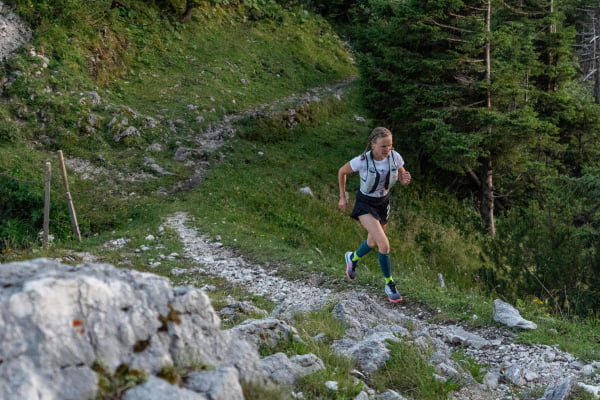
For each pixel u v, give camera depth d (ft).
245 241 43.37
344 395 12.76
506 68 66.69
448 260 56.39
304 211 60.44
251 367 10.74
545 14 84.74
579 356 20.27
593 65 130.41
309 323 20.54
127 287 9.73
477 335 22.89
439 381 15.80
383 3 71.05
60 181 56.34
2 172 53.42
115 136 66.23
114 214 52.54
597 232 34.78
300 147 79.92
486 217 71.20
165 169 63.00
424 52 71.31
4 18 71.20
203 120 76.23
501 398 16.87
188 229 47.32
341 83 109.19
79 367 8.36
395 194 71.10
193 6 103.24
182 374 9.43
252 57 103.55
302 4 132.36
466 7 67.00
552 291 33.01
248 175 66.03
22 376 7.77
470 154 62.23
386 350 16.75
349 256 23.31
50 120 64.13
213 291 32.14
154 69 87.40
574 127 77.25
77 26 78.43
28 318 8.23
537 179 71.82
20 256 37.37
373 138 19.34
